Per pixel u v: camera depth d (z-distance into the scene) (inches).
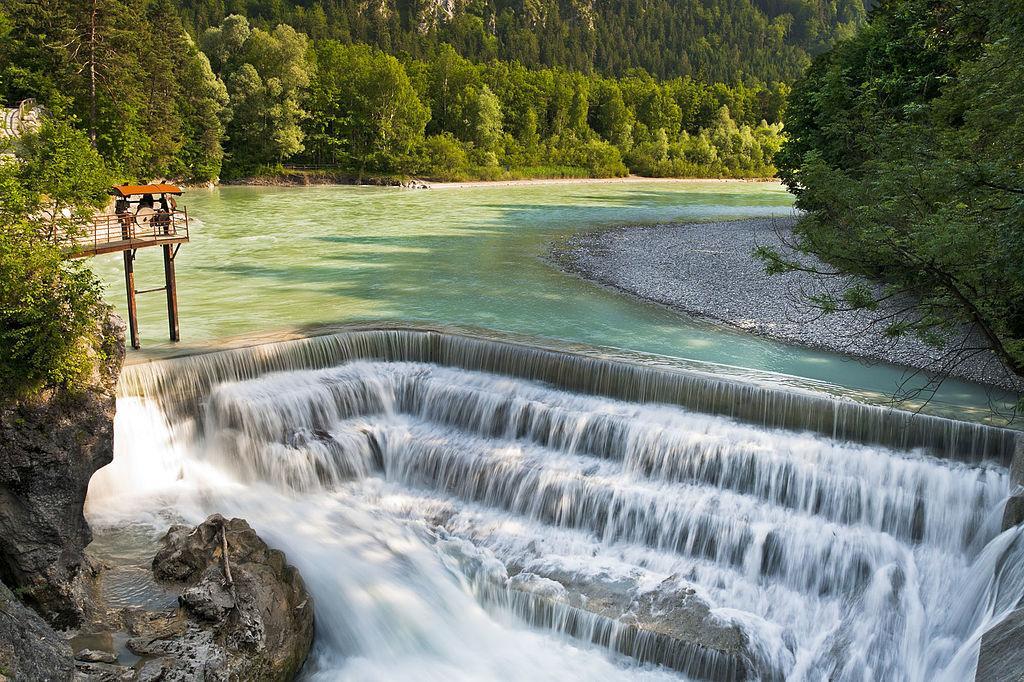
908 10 1568.7
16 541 588.1
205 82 3809.1
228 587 625.9
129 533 727.7
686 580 747.4
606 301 1504.7
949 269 722.2
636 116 6707.7
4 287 609.9
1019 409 761.0
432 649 668.1
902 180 761.6
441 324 1187.3
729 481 828.6
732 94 7145.7
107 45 2827.3
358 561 741.9
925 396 984.3
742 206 3553.2
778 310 1427.2
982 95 796.6
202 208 2856.8
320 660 638.5
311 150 4608.8
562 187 4623.5
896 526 757.3
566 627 701.9
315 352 1008.2
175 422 876.0
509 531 826.8
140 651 573.9
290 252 1924.2
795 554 750.5
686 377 917.8
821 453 817.5
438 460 908.6
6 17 2883.9
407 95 4719.5
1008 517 676.1
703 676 654.5
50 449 610.9
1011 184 684.1
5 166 730.2
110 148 2839.6
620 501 816.9
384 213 2856.8
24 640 476.4
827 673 665.0
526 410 928.9
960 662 578.6
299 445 893.8
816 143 1998.0
